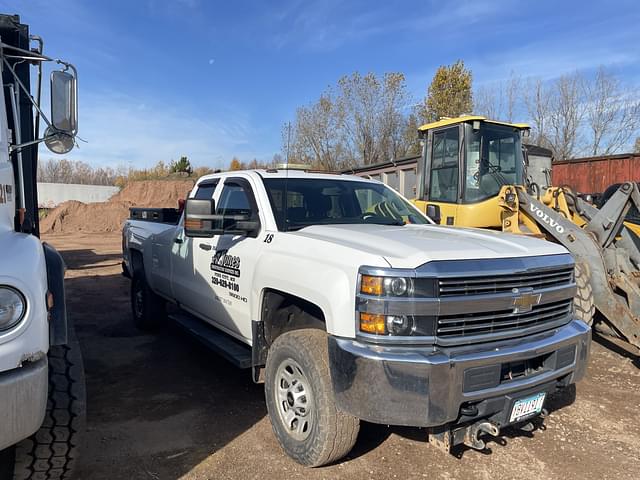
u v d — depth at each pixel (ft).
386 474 11.17
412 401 9.22
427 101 116.67
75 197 148.77
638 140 107.24
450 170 28.09
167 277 19.21
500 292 10.33
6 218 10.17
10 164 10.82
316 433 10.69
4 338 7.32
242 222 13.61
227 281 14.51
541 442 12.82
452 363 9.36
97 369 17.76
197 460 11.68
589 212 22.29
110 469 11.28
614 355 20.01
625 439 13.06
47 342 7.96
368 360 9.37
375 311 9.50
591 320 18.54
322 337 11.16
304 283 10.98
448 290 9.71
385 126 108.58
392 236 11.55
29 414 7.54
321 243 11.31
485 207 26.43
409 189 45.62
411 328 9.45
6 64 11.69
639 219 23.67
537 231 22.29
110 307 27.68
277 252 12.38
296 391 11.48
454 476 11.16
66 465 9.44
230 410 14.46
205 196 17.35
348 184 16.14
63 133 11.79
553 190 23.70
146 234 21.75
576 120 105.40
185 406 14.73
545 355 10.95
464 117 27.25
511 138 28.48
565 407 14.98
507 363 10.20
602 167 52.11
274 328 12.98
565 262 11.57
